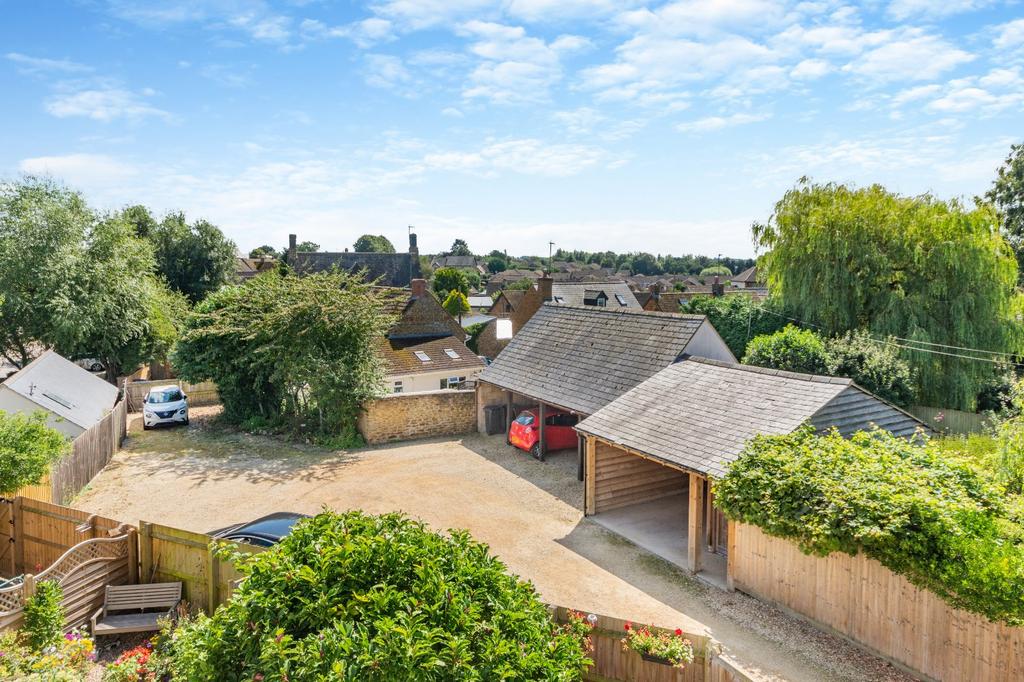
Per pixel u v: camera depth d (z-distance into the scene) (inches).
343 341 916.0
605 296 2261.3
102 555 407.5
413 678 191.9
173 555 415.5
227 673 225.9
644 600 448.8
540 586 470.9
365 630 203.8
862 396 531.2
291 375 892.6
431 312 1540.4
